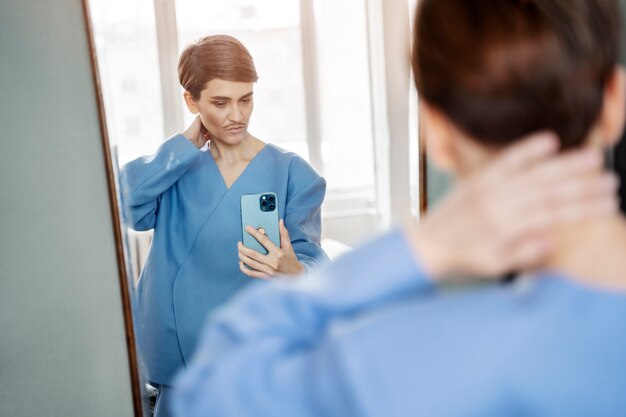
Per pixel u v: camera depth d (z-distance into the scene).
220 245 1.59
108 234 1.38
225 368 0.34
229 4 2.51
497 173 0.31
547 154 0.30
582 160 0.30
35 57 1.31
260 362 0.34
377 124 2.56
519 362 0.31
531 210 0.30
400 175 2.51
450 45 0.33
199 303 1.57
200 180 1.61
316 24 2.58
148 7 2.38
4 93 1.31
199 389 0.34
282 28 2.57
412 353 0.32
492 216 0.30
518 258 0.31
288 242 1.58
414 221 1.40
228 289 1.58
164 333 1.58
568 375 0.31
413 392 0.31
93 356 1.41
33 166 1.33
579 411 0.31
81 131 1.34
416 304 0.33
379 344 0.32
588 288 0.32
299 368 0.33
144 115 2.44
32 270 1.36
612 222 0.33
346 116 2.66
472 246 0.31
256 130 2.64
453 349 0.31
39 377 1.40
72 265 1.37
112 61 2.37
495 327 0.32
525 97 0.32
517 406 0.31
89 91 1.33
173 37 2.43
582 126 0.32
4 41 1.29
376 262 0.34
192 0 2.47
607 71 0.33
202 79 1.53
